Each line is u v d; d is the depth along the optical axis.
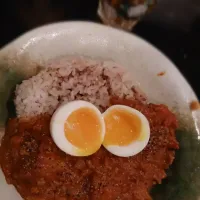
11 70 0.22
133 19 0.25
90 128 0.21
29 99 0.22
